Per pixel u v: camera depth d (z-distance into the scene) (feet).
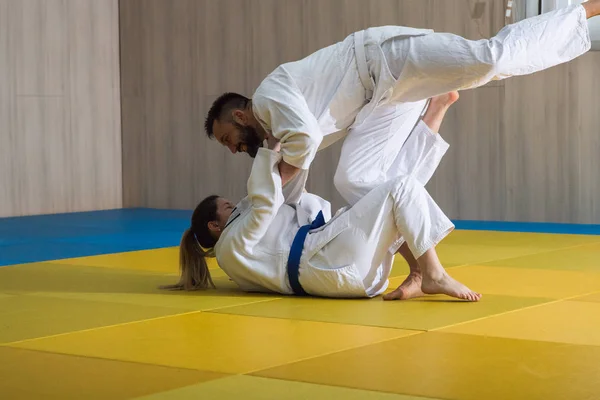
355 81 12.78
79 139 33.73
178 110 33.94
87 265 17.57
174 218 30.17
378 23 29.73
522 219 27.96
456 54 12.19
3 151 31.24
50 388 8.02
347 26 30.27
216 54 32.96
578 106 26.91
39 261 18.52
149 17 34.30
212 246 14.03
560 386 7.81
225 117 13.23
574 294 13.00
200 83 33.40
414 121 13.76
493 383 7.93
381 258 12.71
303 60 13.01
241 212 13.42
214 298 13.07
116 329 10.75
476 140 28.45
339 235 12.64
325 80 12.78
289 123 12.28
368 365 8.67
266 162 12.57
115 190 35.17
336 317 11.32
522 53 12.11
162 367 8.75
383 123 13.41
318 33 30.83
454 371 8.38
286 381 8.13
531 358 8.86
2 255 19.80
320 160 30.86
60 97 33.04
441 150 13.80
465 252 19.02
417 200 12.30
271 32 31.76
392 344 9.62
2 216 31.19
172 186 34.37
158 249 20.54
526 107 27.63
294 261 12.89
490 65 12.02
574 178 27.12
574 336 9.94
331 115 12.89
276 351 9.38
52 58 32.73
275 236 13.20
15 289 14.32
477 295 12.34
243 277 13.30
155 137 34.50
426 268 12.35
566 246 20.07
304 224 13.28
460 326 10.58
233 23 32.53
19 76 31.71
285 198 13.46
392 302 12.44
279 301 12.69
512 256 18.17
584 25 12.35
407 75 12.53
